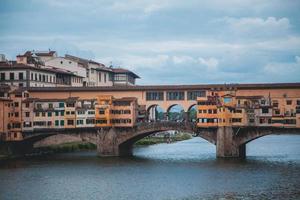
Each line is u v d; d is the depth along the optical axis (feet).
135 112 550.77
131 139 548.31
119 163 482.69
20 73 611.06
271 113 509.35
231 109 513.04
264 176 399.44
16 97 551.59
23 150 562.25
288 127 505.25
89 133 548.31
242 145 531.50
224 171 425.69
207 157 525.75
